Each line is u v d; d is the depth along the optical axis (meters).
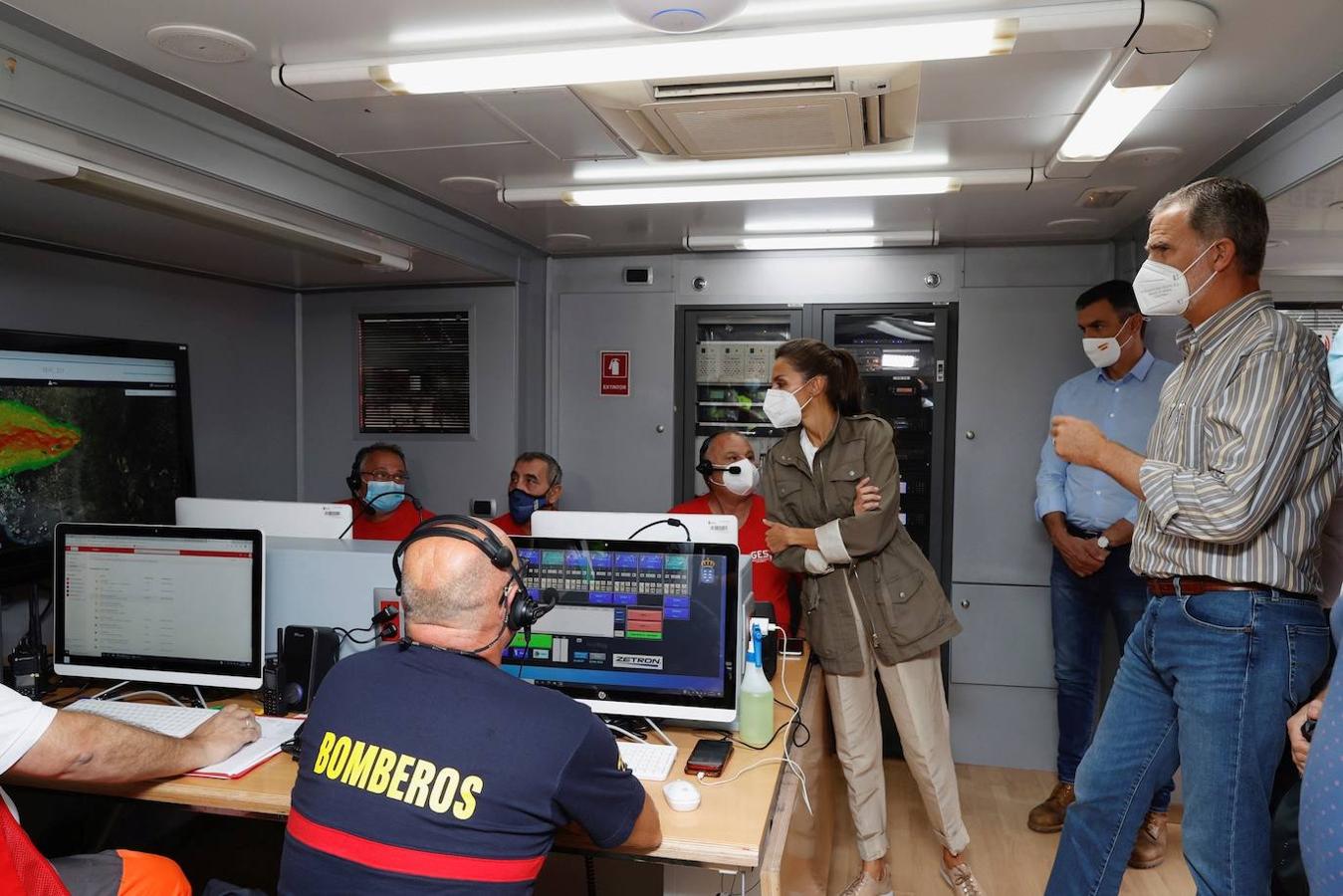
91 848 2.67
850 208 3.39
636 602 2.00
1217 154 2.72
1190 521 1.60
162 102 2.18
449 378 4.22
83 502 3.04
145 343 3.31
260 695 2.15
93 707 2.12
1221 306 1.72
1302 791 1.18
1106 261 3.94
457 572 1.40
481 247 3.74
